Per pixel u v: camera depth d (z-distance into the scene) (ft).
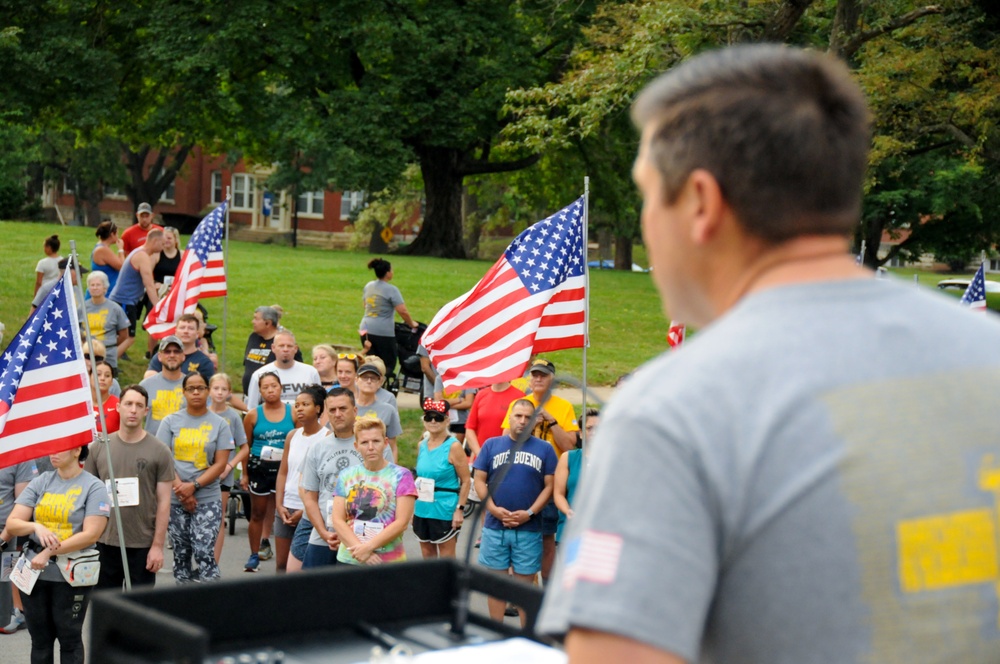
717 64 4.69
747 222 4.54
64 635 23.68
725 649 4.24
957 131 62.44
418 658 5.29
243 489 36.42
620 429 4.27
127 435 27.53
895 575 4.06
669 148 4.65
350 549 25.77
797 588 4.07
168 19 98.12
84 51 92.17
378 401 35.06
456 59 106.22
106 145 191.93
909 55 58.85
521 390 33.45
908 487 4.11
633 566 4.01
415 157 114.83
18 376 24.29
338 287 80.59
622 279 101.14
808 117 4.45
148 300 58.08
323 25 101.86
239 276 81.61
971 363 4.41
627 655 3.94
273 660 5.30
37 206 181.78
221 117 109.09
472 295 31.68
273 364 37.52
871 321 4.43
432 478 29.55
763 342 4.35
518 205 179.83
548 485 28.02
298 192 183.11
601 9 78.33
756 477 4.12
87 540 23.36
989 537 4.17
